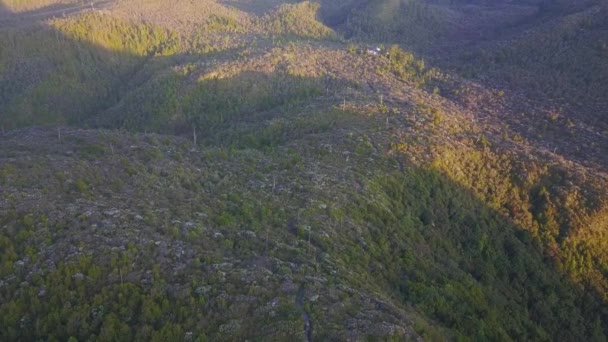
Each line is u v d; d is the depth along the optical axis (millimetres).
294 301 54594
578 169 106438
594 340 80938
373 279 65750
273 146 106438
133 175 80562
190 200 75750
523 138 126750
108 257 58281
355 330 51438
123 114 157250
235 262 61156
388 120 117875
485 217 95375
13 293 54375
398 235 79750
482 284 81500
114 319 51156
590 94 150500
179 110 149750
